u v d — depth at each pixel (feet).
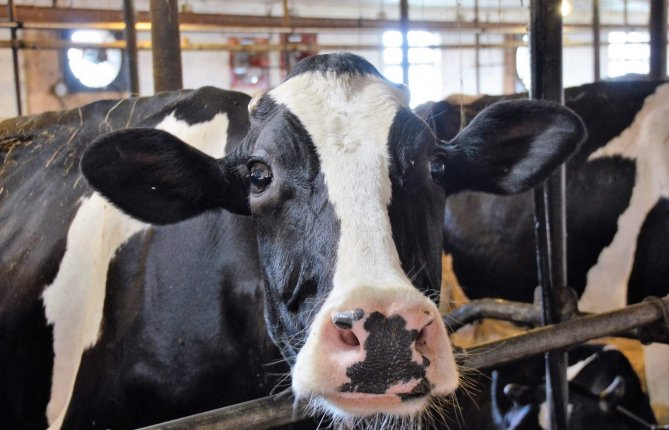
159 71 7.08
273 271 3.05
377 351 2.40
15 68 12.77
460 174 3.74
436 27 19.38
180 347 4.16
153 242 4.27
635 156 5.49
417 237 2.95
